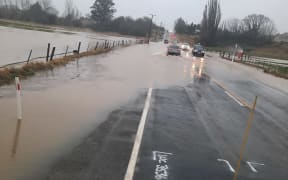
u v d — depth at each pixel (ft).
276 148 31.96
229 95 58.59
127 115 38.42
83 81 59.21
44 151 25.94
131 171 23.25
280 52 351.87
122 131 32.19
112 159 25.14
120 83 60.70
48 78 58.70
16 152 25.38
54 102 41.42
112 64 90.53
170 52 154.92
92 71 72.79
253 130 37.63
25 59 91.81
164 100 48.93
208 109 45.80
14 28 290.56
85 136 29.99
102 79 63.46
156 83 64.34
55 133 30.17
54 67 73.15
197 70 96.07
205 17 359.66
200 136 33.09
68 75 64.18
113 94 50.01
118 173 22.84
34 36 217.97
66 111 37.86
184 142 30.60
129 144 28.66
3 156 24.53
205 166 25.39
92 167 23.56
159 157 26.25
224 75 90.58
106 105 42.47
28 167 23.03
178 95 53.88
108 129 32.50
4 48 124.47
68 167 23.36
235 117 42.80
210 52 265.75
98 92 50.49
